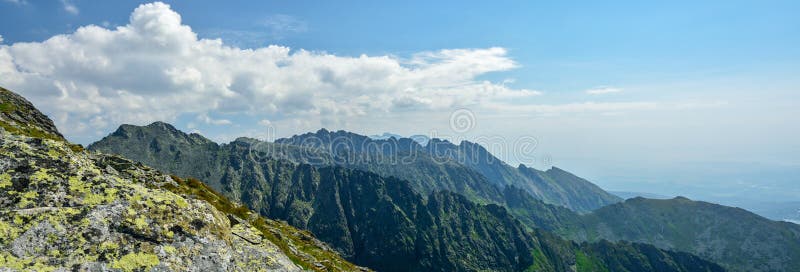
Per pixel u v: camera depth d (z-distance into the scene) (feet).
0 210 52.70
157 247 59.41
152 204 64.69
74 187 60.95
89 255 52.95
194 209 70.69
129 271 54.13
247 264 71.15
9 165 59.41
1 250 47.96
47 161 63.16
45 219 53.57
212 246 66.85
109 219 58.29
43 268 48.47
